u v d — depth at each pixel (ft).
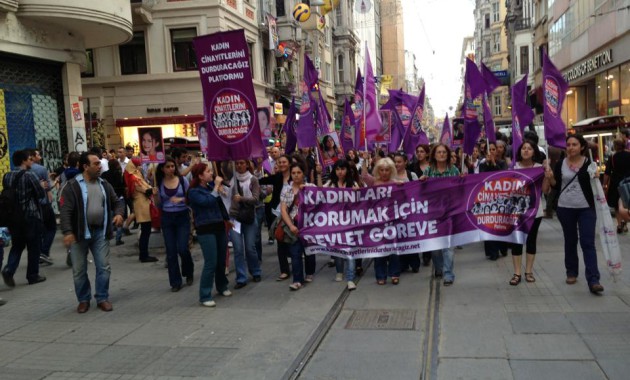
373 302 21.15
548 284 22.04
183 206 23.77
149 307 21.45
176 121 74.64
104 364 15.69
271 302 21.62
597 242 30.19
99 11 43.01
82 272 21.03
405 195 23.13
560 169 21.21
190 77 74.38
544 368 14.30
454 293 21.67
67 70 46.16
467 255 29.14
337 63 146.92
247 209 24.31
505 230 22.27
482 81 28.30
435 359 15.28
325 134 34.94
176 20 73.87
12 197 24.36
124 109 76.07
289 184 23.99
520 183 22.16
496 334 16.87
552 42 110.52
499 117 206.69
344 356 15.79
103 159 42.68
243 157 22.59
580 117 98.68
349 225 23.31
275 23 90.99
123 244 36.63
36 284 25.81
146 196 30.32
